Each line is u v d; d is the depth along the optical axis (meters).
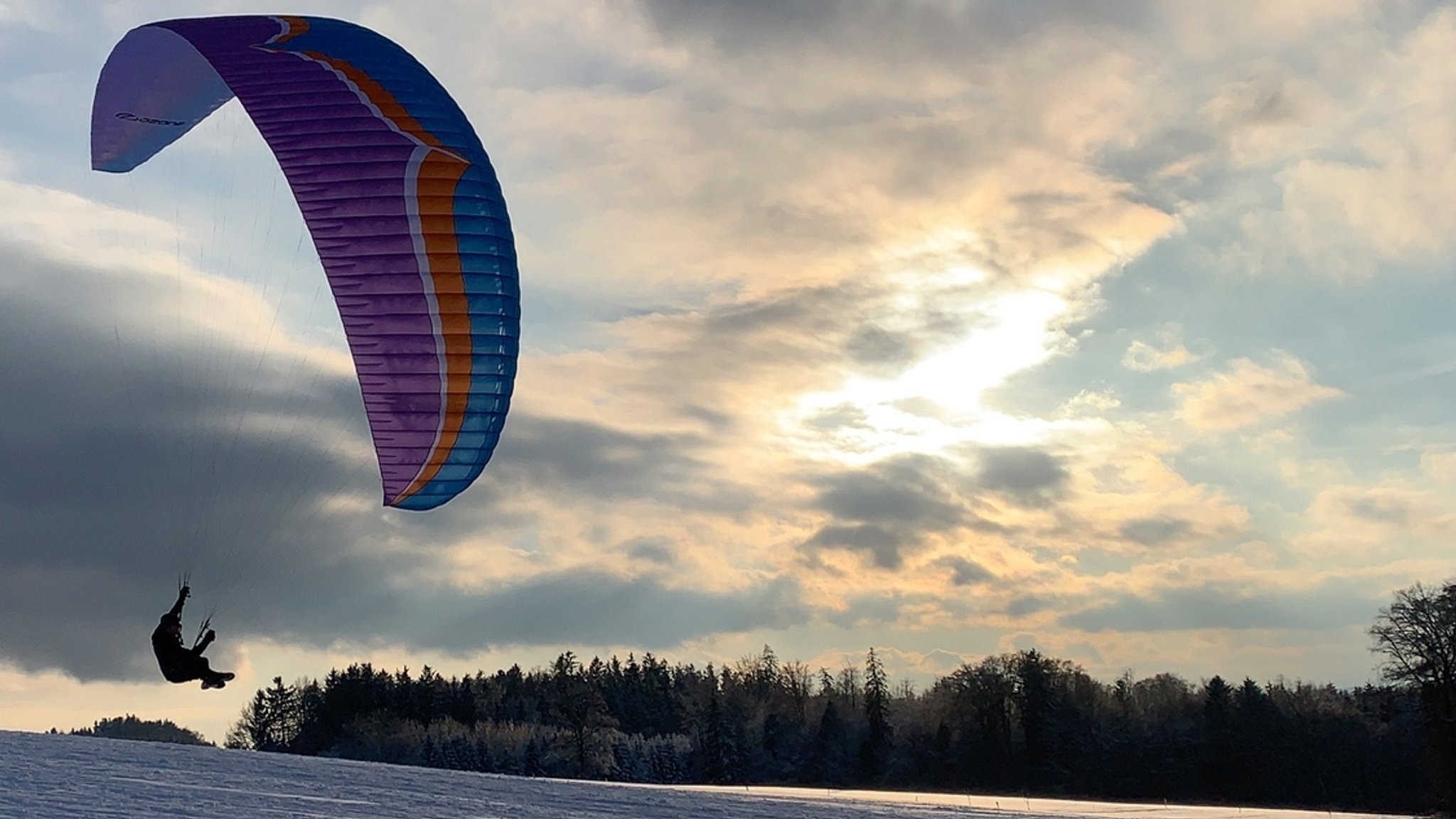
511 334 17.89
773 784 102.69
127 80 19.88
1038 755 93.06
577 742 107.50
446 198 17.31
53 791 22.80
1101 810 60.09
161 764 28.94
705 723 108.31
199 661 16.14
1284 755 83.69
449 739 107.62
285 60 17.75
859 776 98.62
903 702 101.44
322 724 115.06
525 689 115.81
